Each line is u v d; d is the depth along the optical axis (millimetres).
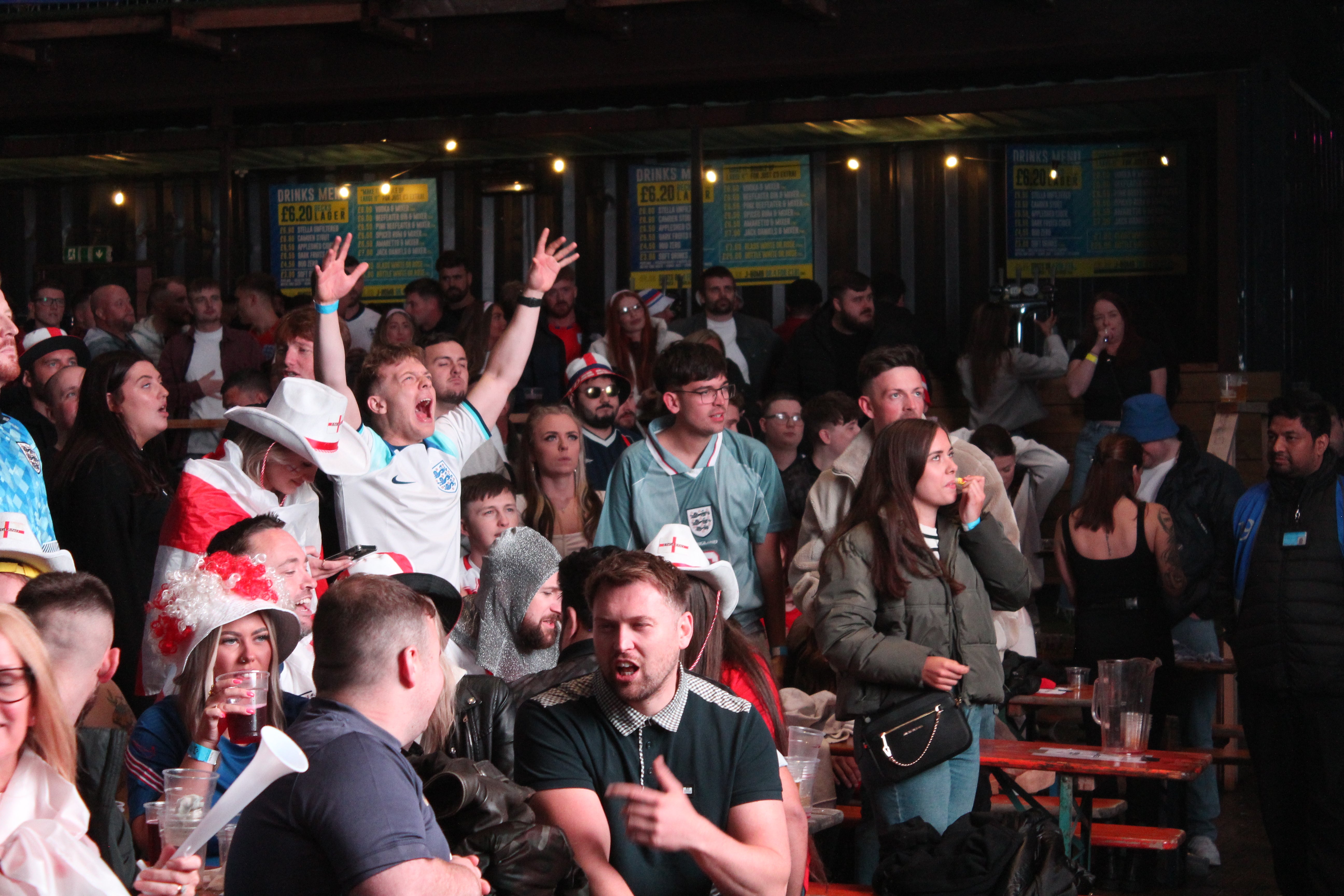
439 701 3502
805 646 5863
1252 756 5723
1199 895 5797
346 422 4391
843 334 9242
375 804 2432
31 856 2402
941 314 10883
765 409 7695
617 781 3002
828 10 8578
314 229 11344
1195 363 9328
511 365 5129
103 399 4906
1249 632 5645
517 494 6195
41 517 3955
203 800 2689
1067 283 10672
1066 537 6457
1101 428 8656
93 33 9398
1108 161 10547
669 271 11039
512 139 10078
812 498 5301
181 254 11438
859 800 5660
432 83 9266
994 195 10742
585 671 3643
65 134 10305
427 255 11234
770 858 2826
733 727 3049
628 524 5402
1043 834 4152
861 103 9195
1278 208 8266
